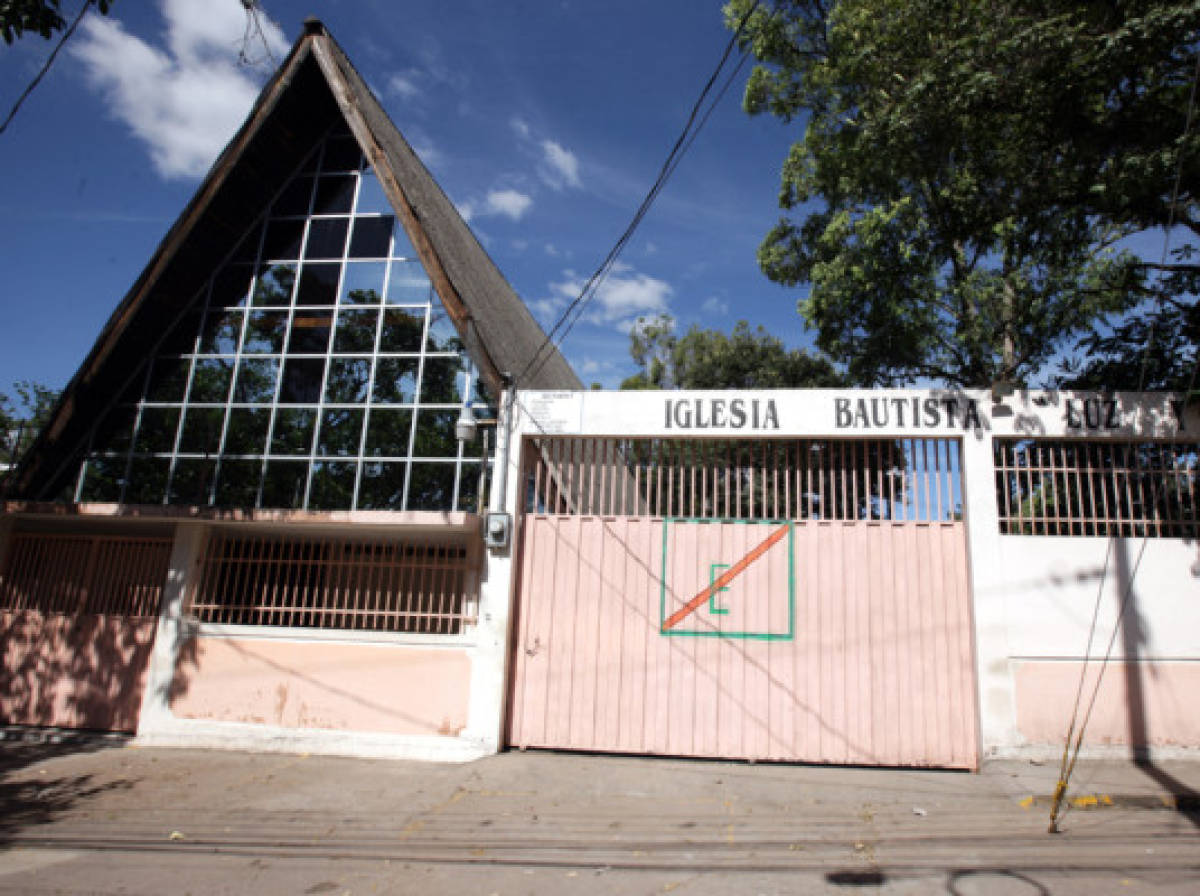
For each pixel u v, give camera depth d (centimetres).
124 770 715
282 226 1030
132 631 870
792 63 1381
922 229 1127
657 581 766
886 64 959
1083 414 727
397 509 884
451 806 601
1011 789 612
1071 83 757
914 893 426
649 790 637
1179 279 888
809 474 769
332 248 1004
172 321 1016
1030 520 720
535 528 795
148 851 512
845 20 1080
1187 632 685
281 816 580
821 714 716
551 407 807
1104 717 674
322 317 980
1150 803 574
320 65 966
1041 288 978
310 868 480
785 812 579
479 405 886
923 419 743
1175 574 695
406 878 462
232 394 970
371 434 919
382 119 1083
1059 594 697
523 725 756
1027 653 688
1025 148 873
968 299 1075
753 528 763
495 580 770
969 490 723
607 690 751
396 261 977
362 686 784
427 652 778
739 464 779
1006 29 776
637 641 756
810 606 737
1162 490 721
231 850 512
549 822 562
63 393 951
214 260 1020
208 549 870
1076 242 907
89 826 562
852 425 750
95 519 877
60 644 879
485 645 758
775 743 716
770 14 1300
